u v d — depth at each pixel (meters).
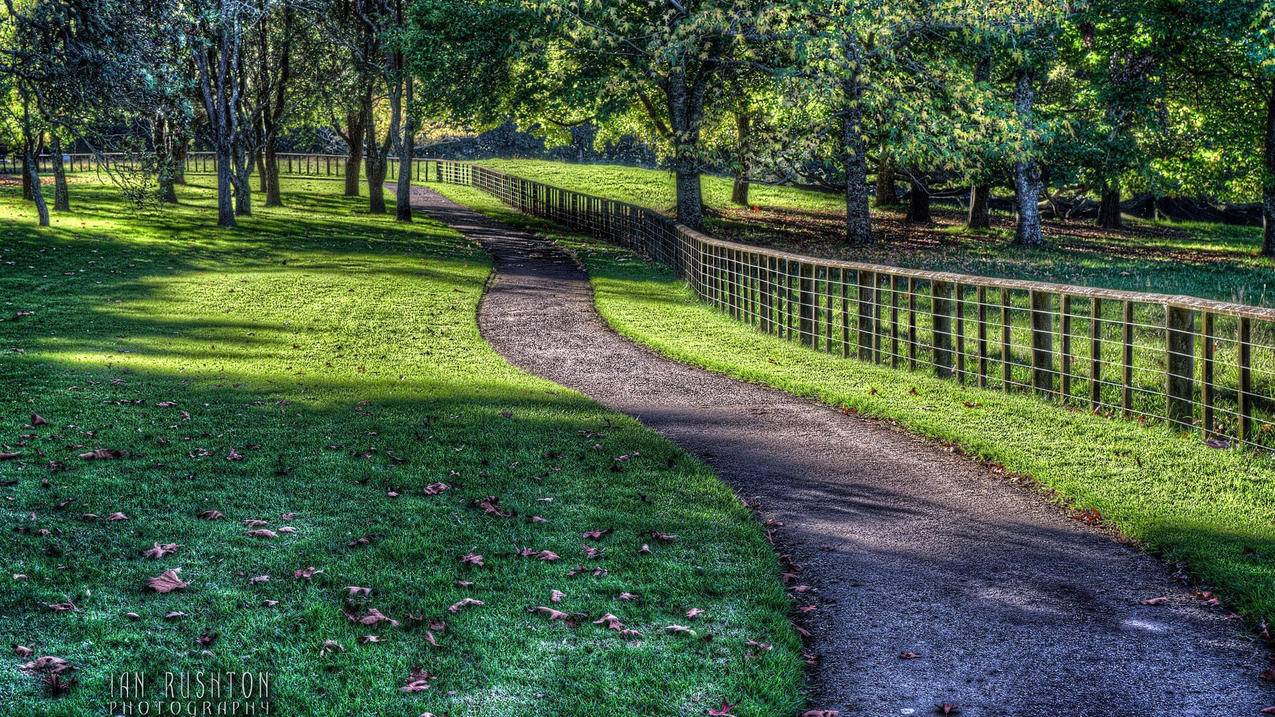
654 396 13.56
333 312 20.62
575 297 24.53
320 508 7.88
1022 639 5.95
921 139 27.69
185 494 8.09
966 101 28.61
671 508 8.14
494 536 7.35
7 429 10.12
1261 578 6.61
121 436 10.00
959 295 13.73
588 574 6.66
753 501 8.62
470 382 13.96
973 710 5.12
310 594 6.19
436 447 9.89
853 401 12.57
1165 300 10.69
